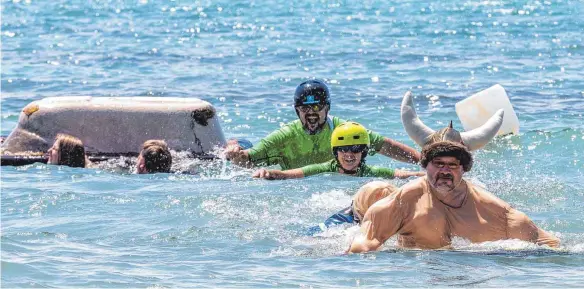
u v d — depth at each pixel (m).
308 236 23.08
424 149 21.19
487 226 21.30
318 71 54.25
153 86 50.16
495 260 20.55
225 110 43.12
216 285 19.12
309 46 64.88
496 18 80.06
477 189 21.64
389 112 41.91
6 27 78.19
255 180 29.23
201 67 56.53
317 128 31.36
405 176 29.34
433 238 21.27
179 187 28.56
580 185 28.58
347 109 42.56
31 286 19.06
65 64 57.81
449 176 20.94
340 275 19.75
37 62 58.69
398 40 67.56
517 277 19.42
